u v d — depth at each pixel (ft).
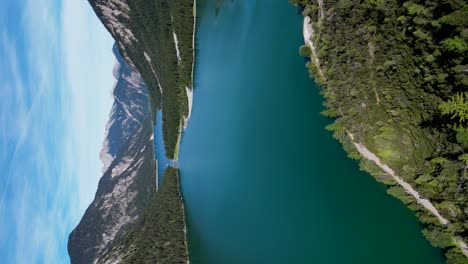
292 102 430.20
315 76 391.65
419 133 280.51
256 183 481.46
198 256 561.02
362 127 328.70
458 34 241.76
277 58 465.06
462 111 237.25
